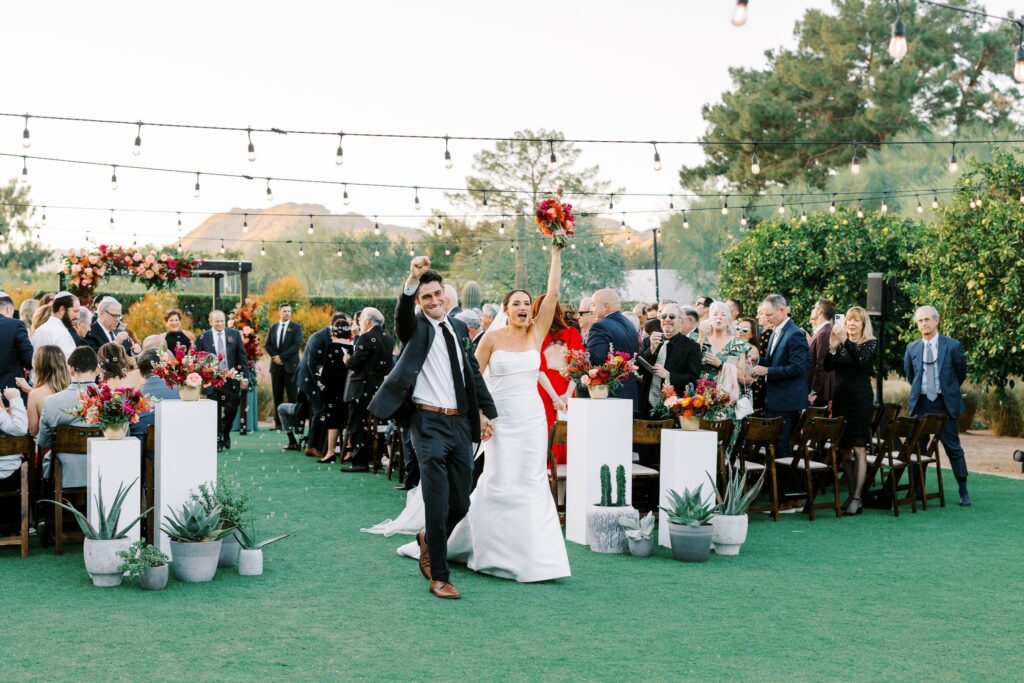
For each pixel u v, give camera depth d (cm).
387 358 1060
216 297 1588
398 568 616
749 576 613
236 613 506
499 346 618
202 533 573
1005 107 3534
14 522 679
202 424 620
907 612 536
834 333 958
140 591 548
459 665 429
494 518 603
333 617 502
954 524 819
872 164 3114
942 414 917
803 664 441
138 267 1241
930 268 1498
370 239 5881
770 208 3447
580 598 552
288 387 1515
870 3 3675
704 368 841
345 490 934
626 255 5459
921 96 3562
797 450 845
